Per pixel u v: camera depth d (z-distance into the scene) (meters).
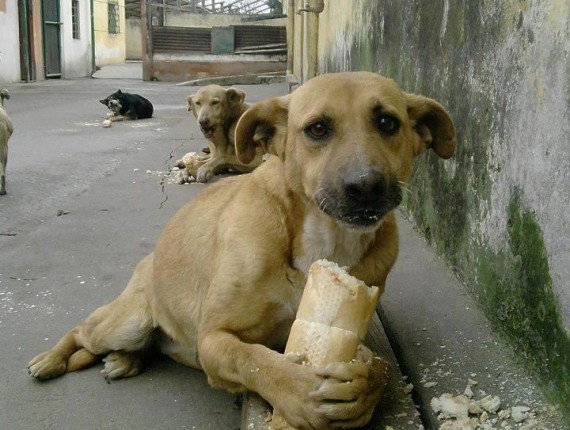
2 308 1.03
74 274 1.18
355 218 0.63
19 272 1.19
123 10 10.95
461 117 0.97
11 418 0.75
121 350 0.84
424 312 0.89
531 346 0.71
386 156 0.67
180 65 6.70
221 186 0.83
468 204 0.94
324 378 0.57
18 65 6.20
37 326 0.98
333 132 0.67
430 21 1.14
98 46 9.61
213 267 0.73
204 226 0.77
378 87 0.69
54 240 1.37
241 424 0.70
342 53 2.31
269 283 0.68
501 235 0.81
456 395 0.70
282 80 5.92
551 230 0.66
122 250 1.30
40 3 6.58
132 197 1.74
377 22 1.63
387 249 0.73
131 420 0.74
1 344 0.92
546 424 0.63
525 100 0.73
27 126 3.12
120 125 3.26
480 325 0.84
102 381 0.83
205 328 0.70
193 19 10.05
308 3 2.84
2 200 1.71
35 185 1.88
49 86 5.72
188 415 0.75
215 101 2.11
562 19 0.64
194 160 1.99
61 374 0.84
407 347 0.80
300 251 0.69
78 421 0.74
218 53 7.02
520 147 0.75
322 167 0.66
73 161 2.24
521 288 0.74
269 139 0.75
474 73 0.91
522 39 0.74
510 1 0.78
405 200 1.35
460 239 0.98
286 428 0.61
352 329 0.60
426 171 1.18
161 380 0.83
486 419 0.65
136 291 0.86
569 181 0.62
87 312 1.02
